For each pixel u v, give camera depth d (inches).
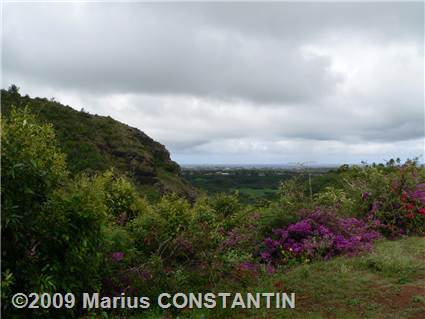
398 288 245.6
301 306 230.1
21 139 205.0
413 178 442.6
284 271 298.8
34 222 199.9
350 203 448.1
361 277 266.1
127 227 336.2
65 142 1310.3
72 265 209.6
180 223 356.5
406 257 298.7
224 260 295.4
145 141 2319.1
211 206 478.3
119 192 392.8
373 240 368.2
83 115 2094.0
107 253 254.8
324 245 329.4
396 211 408.2
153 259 276.2
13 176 189.3
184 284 267.4
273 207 396.5
